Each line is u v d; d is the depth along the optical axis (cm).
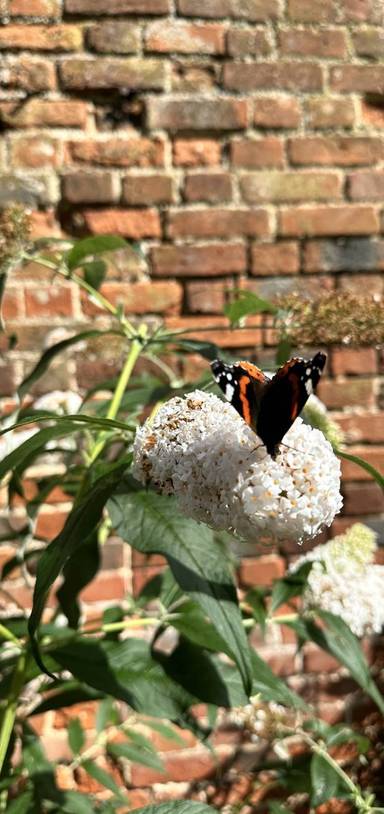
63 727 166
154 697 95
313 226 171
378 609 117
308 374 71
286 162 170
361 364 172
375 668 175
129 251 167
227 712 170
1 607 162
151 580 131
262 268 170
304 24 169
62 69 162
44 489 119
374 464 173
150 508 86
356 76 171
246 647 78
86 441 136
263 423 71
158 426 79
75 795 111
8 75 161
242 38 167
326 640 114
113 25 163
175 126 166
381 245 173
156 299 168
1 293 121
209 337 170
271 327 115
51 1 161
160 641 168
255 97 168
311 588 118
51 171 164
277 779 159
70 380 166
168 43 165
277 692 103
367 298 111
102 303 118
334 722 175
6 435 126
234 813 158
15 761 157
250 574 170
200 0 165
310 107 170
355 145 171
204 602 79
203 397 82
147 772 169
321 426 117
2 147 162
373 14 171
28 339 165
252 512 71
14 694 96
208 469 74
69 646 98
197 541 83
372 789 175
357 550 121
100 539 120
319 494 73
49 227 165
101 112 165
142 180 166
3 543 163
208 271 169
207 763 171
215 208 168
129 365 111
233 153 168
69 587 104
